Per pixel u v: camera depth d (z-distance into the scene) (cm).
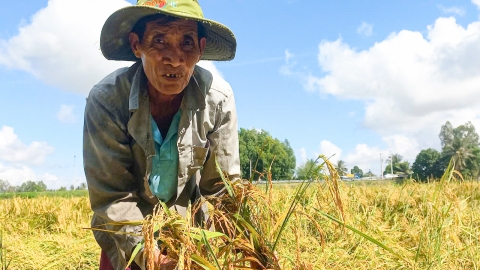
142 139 248
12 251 518
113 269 265
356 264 407
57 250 529
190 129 257
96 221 270
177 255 190
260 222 224
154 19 227
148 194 262
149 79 235
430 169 7025
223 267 196
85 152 254
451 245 430
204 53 279
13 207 850
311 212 481
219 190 292
